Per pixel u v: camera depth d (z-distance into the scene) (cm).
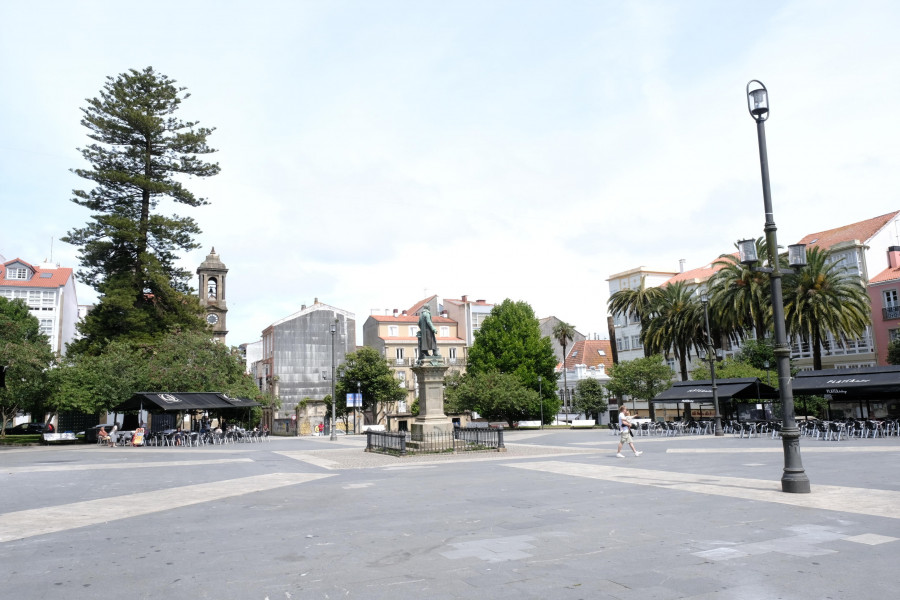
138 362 4869
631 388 5456
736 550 830
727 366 5119
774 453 2333
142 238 5244
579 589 669
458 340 8594
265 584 712
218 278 8094
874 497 1231
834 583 674
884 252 5625
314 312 8206
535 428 6388
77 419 5578
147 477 1984
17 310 6281
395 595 661
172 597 671
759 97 1459
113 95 5422
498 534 963
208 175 5791
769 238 1424
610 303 6216
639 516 1092
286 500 1400
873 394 3700
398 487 1599
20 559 856
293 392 7919
